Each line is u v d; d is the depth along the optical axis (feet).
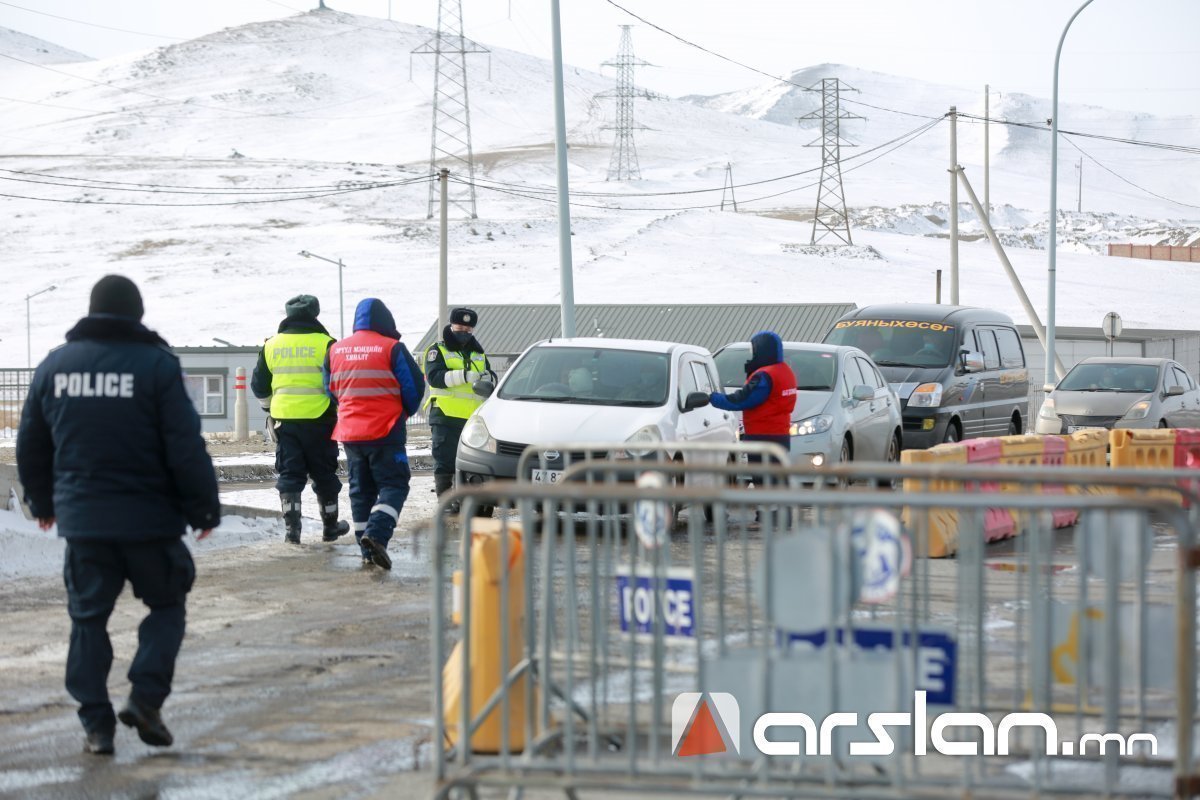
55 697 88.63
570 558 64.64
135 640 106.01
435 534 61.62
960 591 67.72
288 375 158.10
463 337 186.70
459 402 184.75
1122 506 56.13
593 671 62.95
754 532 160.66
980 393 270.46
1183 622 56.54
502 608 64.69
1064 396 301.43
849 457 215.51
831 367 217.36
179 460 74.69
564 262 261.85
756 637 92.43
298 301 159.02
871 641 64.18
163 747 77.15
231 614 116.26
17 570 138.00
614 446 82.69
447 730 74.84
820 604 58.44
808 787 58.80
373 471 142.61
